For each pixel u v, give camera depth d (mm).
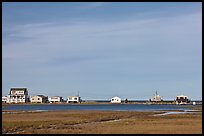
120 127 52812
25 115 88375
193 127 51844
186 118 74625
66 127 52812
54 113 101625
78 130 48250
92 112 111000
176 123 59906
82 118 75938
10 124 56531
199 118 74062
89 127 52781
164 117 79812
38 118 74688
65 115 89000
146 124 58469
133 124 58656
